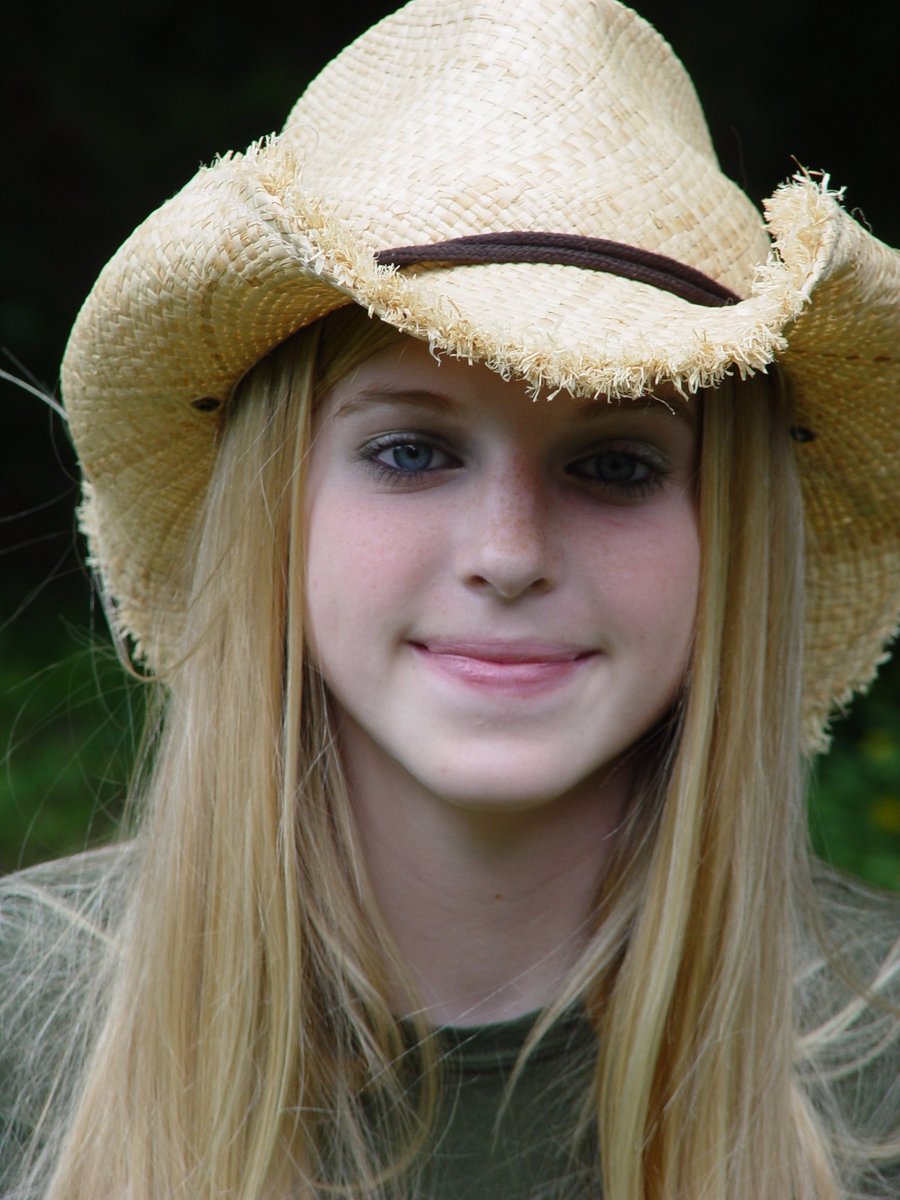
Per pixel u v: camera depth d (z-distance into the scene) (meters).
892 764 5.02
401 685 2.16
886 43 6.77
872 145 6.77
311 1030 2.40
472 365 2.06
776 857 2.45
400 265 2.05
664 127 2.29
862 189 6.75
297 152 2.24
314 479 2.23
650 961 2.35
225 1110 2.33
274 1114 2.29
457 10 2.27
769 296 1.91
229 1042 2.35
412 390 2.09
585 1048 2.40
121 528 2.63
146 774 2.94
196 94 7.14
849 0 6.78
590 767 2.17
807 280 1.87
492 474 2.10
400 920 2.39
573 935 2.42
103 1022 2.53
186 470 2.52
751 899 2.40
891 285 2.04
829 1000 2.62
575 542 2.13
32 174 7.11
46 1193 2.41
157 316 2.17
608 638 2.14
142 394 2.35
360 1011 2.38
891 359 2.21
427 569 2.12
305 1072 2.37
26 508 6.88
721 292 2.15
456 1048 2.36
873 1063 2.56
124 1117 2.39
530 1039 2.34
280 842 2.37
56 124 7.13
